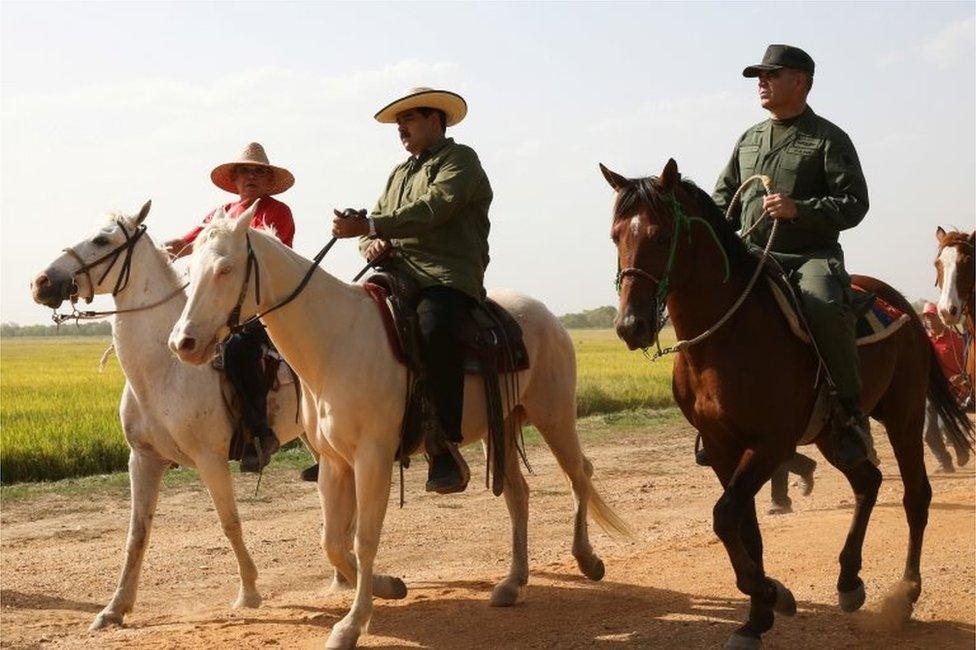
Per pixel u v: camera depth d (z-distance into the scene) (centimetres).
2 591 748
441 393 607
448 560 837
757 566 529
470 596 686
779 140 624
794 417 550
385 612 644
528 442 1565
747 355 540
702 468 1338
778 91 612
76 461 1368
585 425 1836
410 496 1133
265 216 775
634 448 1552
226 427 694
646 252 516
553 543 890
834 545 788
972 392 1135
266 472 1280
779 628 588
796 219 590
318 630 607
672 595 671
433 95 636
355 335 585
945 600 636
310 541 916
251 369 705
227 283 545
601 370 3250
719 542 824
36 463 1345
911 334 664
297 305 576
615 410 2241
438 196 612
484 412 653
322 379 585
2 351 7344
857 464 581
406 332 598
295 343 581
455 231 635
